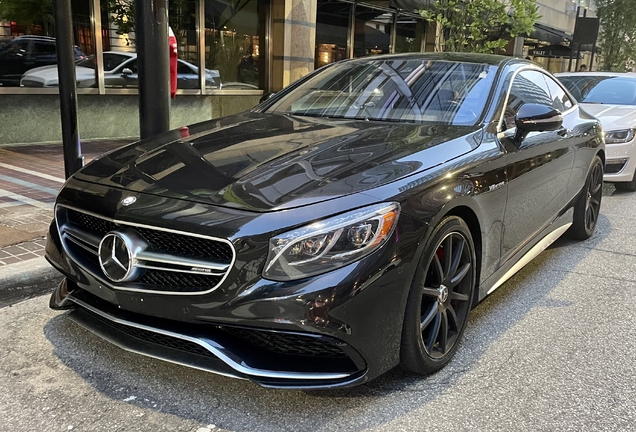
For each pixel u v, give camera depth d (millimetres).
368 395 2516
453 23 9172
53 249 2762
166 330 2268
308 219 2145
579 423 2367
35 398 2432
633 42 20734
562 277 4207
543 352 3000
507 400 2521
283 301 2084
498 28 9531
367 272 2160
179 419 2314
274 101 3977
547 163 3695
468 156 2834
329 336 2115
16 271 3477
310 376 2174
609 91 8039
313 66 11773
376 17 13727
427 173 2541
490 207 2932
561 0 21734
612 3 20578
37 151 7867
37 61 8242
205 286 2195
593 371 2812
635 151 7184
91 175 2758
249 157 2656
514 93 3648
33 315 3236
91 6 8586
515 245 3428
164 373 2654
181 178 2498
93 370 2664
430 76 3686
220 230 2143
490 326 3312
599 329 3311
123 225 2363
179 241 2252
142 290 2275
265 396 2488
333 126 3186
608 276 4246
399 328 2350
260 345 2256
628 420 2402
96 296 2559
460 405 2467
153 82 4141
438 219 2451
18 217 4676
